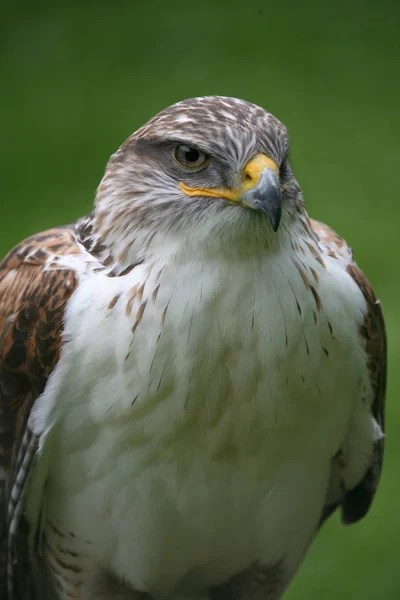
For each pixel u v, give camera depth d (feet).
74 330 30.68
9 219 61.62
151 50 75.25
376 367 33.68
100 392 30.63
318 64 73.67
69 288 31.14
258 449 31.65
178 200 29.99
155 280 30.01
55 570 34.91
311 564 47.24
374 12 78.28
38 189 64.08
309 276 30.66
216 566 35.19
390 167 64.90
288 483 33.01
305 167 65.00
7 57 75.72
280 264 30.22
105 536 33.30
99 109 70.33
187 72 72.95
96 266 31.17
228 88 71.41
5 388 32.60
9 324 32.58
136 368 30.14
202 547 33.99
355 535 48.01
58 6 79.61
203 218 29.73
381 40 75.97
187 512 32.60
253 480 32.40
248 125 30.09
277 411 30.99
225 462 31.78
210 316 29.96
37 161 66.33
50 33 77.41
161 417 30.66
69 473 32.19
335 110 69.67
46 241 33.58
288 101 70.23
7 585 33.81
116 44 75.97
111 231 30.96
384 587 46.06
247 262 29.96
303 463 32.78
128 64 74.23
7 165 66.18
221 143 29.78
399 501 48.78
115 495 32.22
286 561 35.32
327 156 65.92
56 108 70.85
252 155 29.66
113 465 31.68
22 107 71.20
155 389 30.27
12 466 32.76
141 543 33.19
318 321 30.71
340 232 60.23
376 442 34.53
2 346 32.73
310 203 62.28
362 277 33.78
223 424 30.99
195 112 30.50
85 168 65.46
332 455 33.47
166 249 30.09
